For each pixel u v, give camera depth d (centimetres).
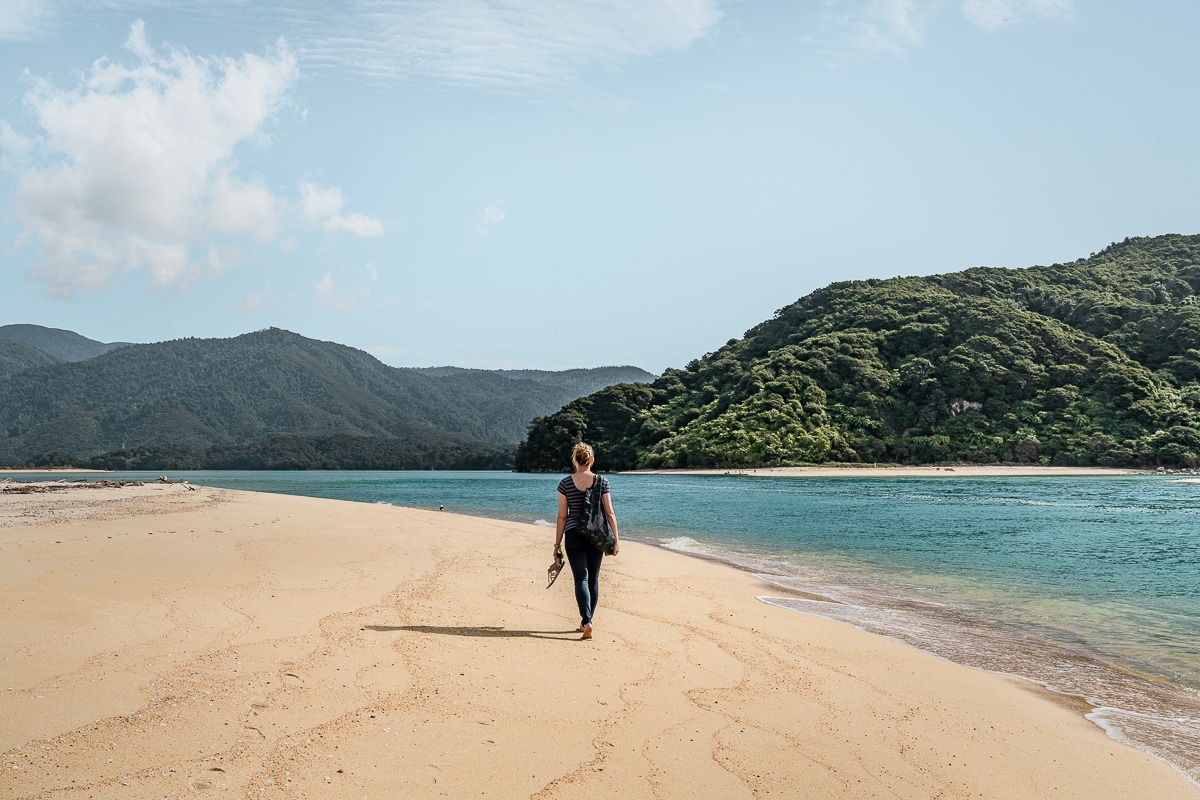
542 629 749
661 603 955
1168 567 1488
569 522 747
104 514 1889
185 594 788
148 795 336
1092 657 791
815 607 1023
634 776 407
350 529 1648
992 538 2047
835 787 417
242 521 1750
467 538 1578
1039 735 539
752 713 534
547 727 469
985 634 890
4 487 3641
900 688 636
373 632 674
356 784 365
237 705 459
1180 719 590
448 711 481
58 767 357
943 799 413
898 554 1686
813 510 3192
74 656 532
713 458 10156
